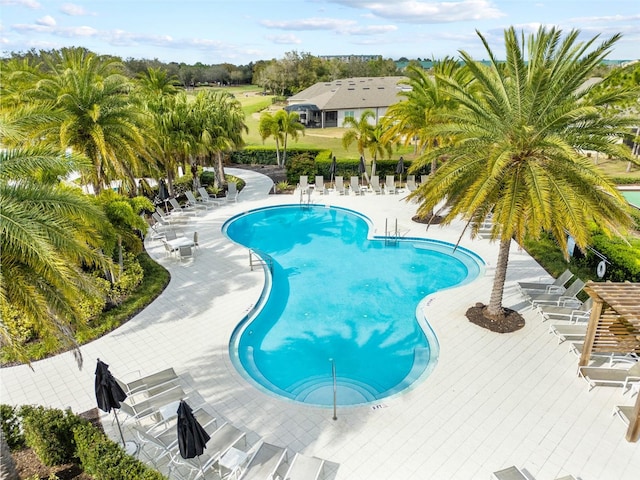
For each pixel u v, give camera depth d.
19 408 9.98
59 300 8.11
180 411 7.28
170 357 11.80
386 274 17.77
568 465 8.23
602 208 10.84
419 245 20.62
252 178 33.03
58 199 7.98
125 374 11.12
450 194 12.28
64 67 23.70
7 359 11.65
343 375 11.77
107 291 13.82
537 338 12.30
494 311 13.12
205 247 19.77
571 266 16.89
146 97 25.39
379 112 54.16
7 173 7.63
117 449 7.87
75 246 7.79
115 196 15.14
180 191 28.38
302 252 20.27
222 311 14.16
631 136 10.65
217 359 11.69
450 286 16.61
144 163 22.47
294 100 59.97
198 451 7.29
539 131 10.69
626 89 10.02
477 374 10.88
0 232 6.91
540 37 10.73
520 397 10.05
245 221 24.48
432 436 8.99
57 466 8.45
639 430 8.57
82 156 8.47
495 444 8.75
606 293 9.80
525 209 10.87
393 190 28.03
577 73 10.27
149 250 19.47
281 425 9.38
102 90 16.33
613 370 10.33
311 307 15.20
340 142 45.59
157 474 7.33
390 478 8.05
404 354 12.61
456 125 12.03
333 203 26.33
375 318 14.48
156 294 15.30
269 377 11.72
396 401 10.03
